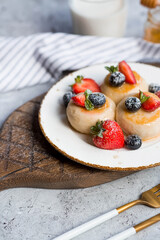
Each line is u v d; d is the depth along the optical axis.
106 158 0.50
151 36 0.70
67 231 0.48
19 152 0.53
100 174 0.50
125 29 0.76
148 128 0.51
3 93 0.65
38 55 0.67
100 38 0.69
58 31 0.76
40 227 0.48
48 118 0.55
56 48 0.67
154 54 0.68
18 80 0.65
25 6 0.82
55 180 0.50
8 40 0.68
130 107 0.51
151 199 0.49
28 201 0.51
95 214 0.49
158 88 0.55
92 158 0.50
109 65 0.61
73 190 0.51
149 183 0.51
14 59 0.67
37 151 0.53
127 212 0.49
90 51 0.68
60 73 0.65
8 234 0.48
